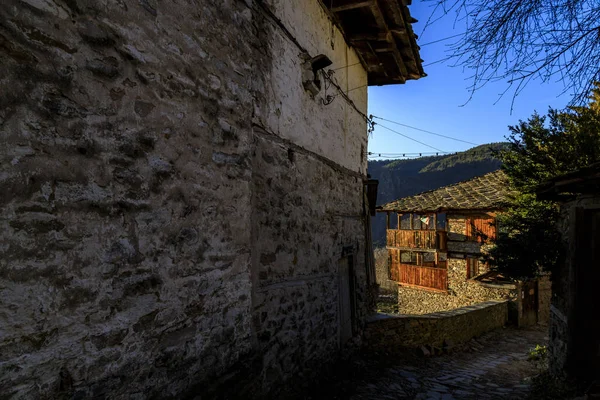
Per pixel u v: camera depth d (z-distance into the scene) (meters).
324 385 4.67
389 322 6.95
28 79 1.55
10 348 1.47
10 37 1.50
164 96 2.26
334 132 5.79
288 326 4.04
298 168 4.45
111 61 1.93
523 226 6.31
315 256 4.83
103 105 1.88
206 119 2.62
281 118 4.08
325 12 5.41
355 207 6.75
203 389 2.47
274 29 3.94
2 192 1.45
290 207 4.22
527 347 8.70
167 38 2.30
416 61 7.07
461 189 15.26
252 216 3.45
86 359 1.76
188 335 2.38
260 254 3.56
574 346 4.45
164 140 2.25
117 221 1.94
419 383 5.38
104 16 1.89
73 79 1.74
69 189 1.71
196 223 2.49
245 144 3.05
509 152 8.76
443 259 18.39
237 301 2.88
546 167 7.82
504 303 11.05
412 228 16.22
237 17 3.03
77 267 1.73
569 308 4.54
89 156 1.80
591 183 3.89
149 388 2.09
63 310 1.66
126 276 1.98
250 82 3.17
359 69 7.11
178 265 2.32
